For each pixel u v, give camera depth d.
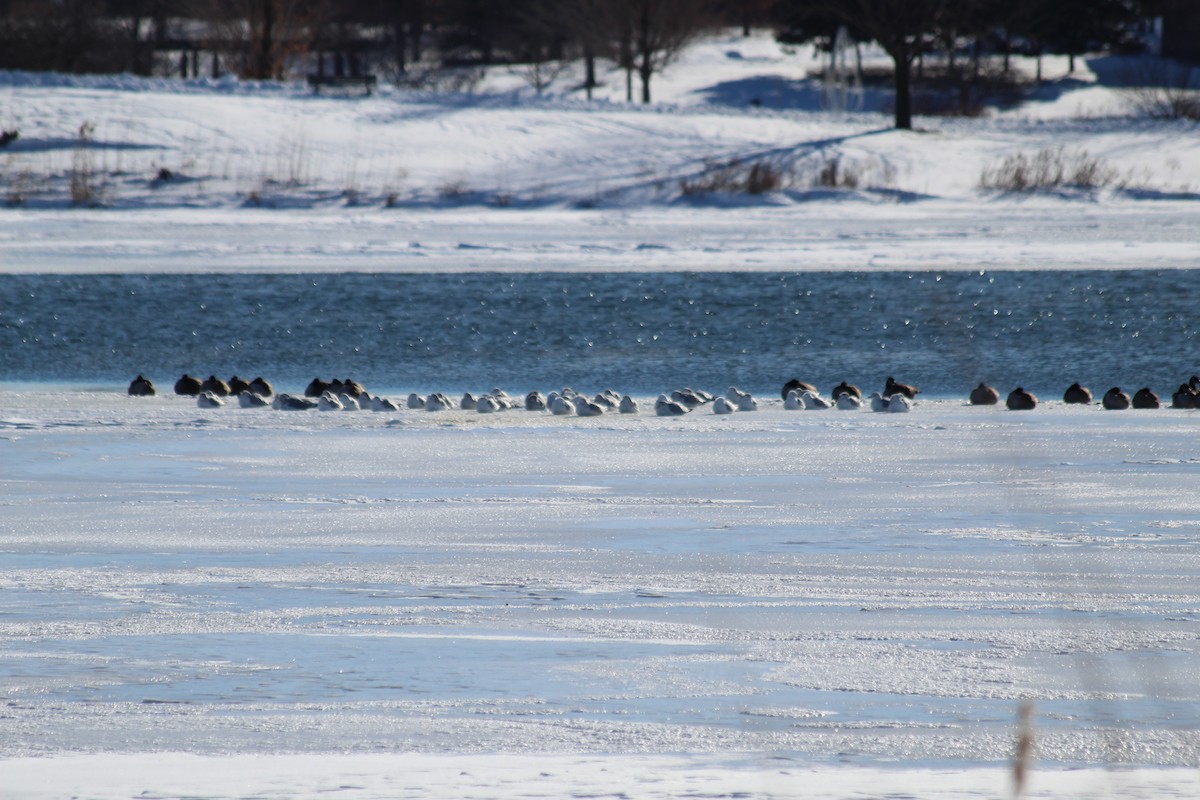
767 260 93.44
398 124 168.38
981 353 67.50
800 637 20.33
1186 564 25.58
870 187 153.88
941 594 23.30
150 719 15.96
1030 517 30.70
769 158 164.88
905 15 188.50
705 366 65.81
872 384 62.03
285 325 74.25
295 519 31.17
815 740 15.02
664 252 98.81
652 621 21.42
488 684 17.75
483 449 42.19
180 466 38.88
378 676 18.12
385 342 71.25
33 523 30.67
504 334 72.44
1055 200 151.12
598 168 157.25
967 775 12.49
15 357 67.50
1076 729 15.47
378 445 42.97
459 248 101.62
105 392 59.25
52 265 90.44
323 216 129.50
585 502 33.28
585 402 51.09
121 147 152.38
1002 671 18.30
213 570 25.53
